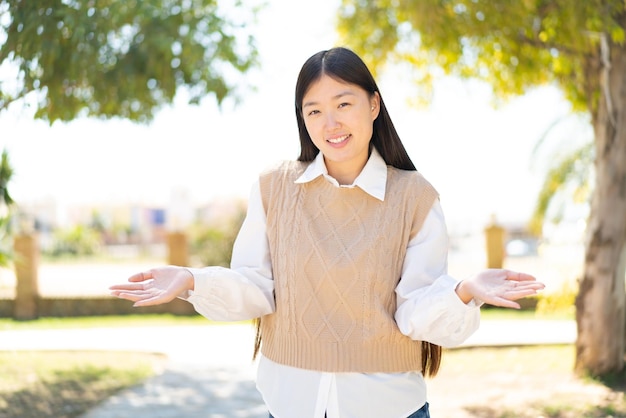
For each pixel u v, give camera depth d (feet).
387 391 6.64
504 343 27.63
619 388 19.15
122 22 16.44
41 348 28.37
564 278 25.22
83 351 27.78
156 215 100.37
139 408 18.69
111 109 18.99
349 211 6.84
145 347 28.91
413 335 6.54
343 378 6.61
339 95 6.65
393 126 7.24
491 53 21.11
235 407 18.99
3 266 31.42
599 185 20.21
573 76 21.07
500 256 41.93
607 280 20.24
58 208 96.48
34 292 39.63
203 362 25.73
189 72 18.40
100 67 16.76
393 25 23.54
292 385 6.77
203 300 6.74
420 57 24.11
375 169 6.95
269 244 7.16
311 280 6.73
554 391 19.30
